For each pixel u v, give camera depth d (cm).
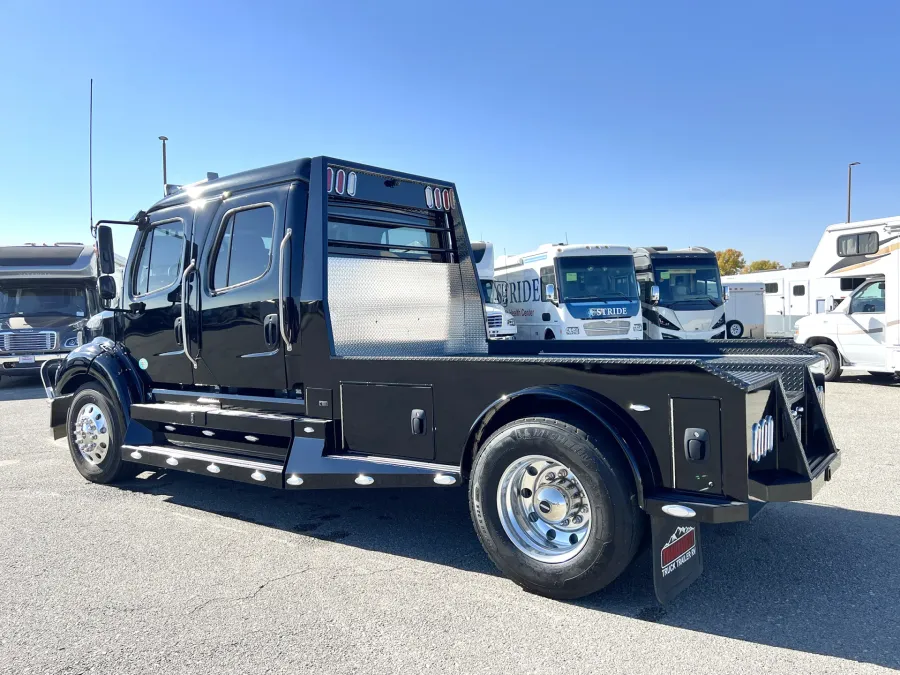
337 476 411
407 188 523
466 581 372
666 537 318
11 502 538
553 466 341
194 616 333
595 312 1495
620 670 278
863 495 520
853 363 1194
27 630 321
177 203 535
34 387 1457
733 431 297
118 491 571
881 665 279
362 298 474
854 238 1556
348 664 286
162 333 538
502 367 357
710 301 1722
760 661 283
